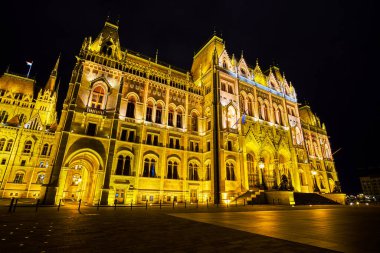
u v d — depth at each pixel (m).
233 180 41.72
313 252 7.00
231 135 44.41
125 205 30.66
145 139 38.19
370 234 10.23
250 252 7.07
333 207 32.22
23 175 57.72
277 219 16.20
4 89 68.62
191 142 43.97
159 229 11.48
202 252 7.11
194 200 40.19
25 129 60.62
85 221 14.20
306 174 54.88
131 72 40.53
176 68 53.84
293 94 62.47
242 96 50.31
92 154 32.34
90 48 40.41
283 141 52.34
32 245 7.89
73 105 32.41
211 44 54.12
